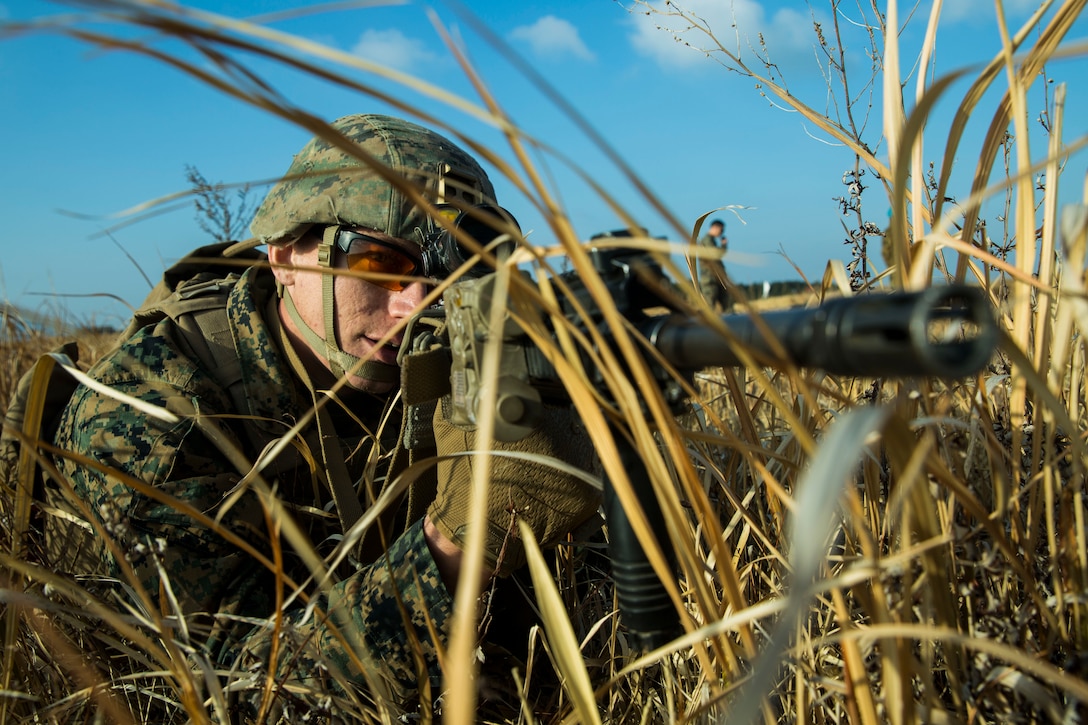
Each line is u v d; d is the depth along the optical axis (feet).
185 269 7.58
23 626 5.16
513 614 6.17
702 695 4.05
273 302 6.67
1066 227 2.72
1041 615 3.30
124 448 5.48
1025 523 3.75
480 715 5.37
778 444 5.48
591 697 3.15
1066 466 3.60
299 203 6.29
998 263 2.79
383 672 4.85
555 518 4.90
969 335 4.20
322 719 4.44
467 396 3.73
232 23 1.97
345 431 6.72
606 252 3.13
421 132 6.81
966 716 3.39
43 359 4.20
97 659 5.19
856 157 5.35
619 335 2.63
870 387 4.41
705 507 3.04
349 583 5.15
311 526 6.24
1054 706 2.95
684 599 4.54
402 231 6.06
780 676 4.06
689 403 3.41
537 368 3.49
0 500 6.27
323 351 6.31
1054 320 3.80
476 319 3.58
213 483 5.59
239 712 4.85
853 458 1.62
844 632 2.82
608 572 6.49
